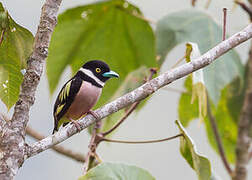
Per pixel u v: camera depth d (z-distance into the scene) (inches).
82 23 478.6
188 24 412.8
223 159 408.5
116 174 293.6
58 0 264.4
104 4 463.8
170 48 407.5
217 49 293.4
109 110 279.7
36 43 260.5
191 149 307.9
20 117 254.2
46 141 262.8
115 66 507.8
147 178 299.3
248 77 436.8
